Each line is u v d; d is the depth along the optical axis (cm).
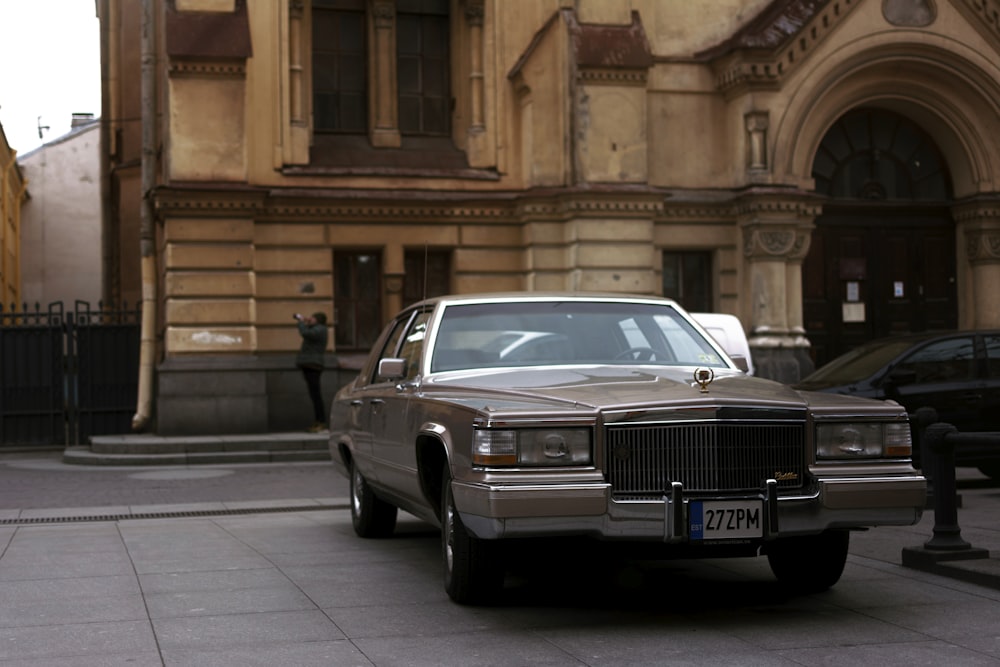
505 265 2086
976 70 2200
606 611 653
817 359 2230
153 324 1989
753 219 2095
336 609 662
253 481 1478
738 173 2145
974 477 1495
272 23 2000
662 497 597
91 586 738
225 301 1906
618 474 597
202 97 1905
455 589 661
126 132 2466
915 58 2172
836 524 618
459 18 2172
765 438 616
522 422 595
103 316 2195
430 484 716
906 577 749
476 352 761
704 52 2170
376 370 920
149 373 1983
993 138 2241
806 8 2136
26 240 4316
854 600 679
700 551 630
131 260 2438
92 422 2030
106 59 2606
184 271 1894
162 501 1284
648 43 2061
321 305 2002
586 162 2034
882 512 624
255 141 1983
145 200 1986
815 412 627
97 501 1291
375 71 2131
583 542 639
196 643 584
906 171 2298
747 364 802
